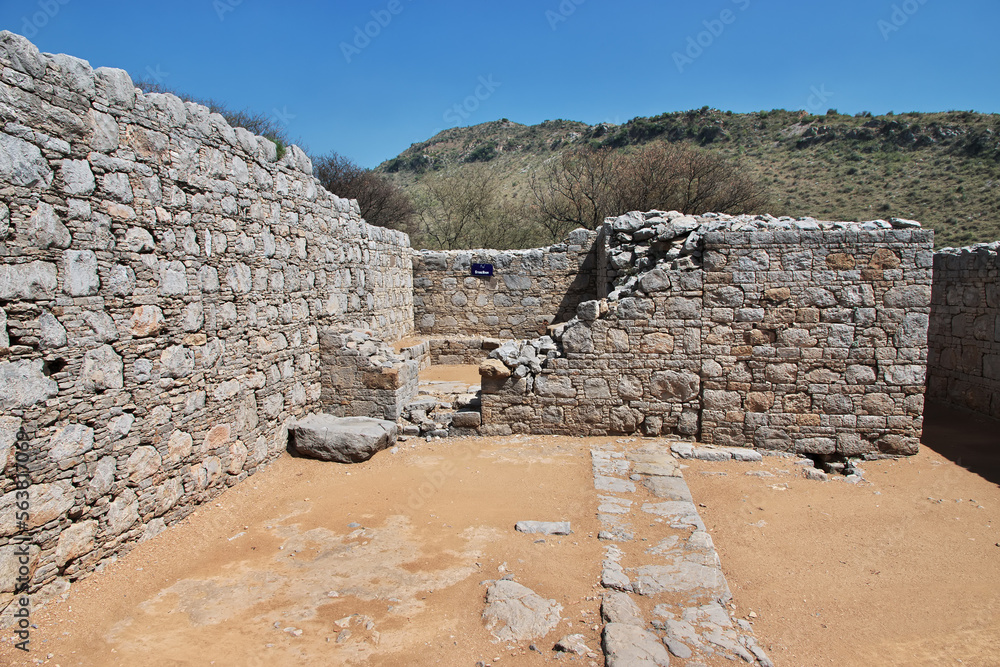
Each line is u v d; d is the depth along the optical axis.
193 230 5.73
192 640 3.96
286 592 4.57
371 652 3.86
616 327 8.06
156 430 5.26
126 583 4.61
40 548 4.15
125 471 4.91
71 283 4.37
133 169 4.96
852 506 6.42
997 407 9.83
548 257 13.23
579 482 6.77
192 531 5.51
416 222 28.28
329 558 5.10
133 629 4.08
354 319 9.93
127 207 4.89
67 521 4.36
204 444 5.94
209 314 5.98
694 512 6.02
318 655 3.82
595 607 4.44
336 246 9.16
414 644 3.96
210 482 6.04
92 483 4.58
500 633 4.09
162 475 5.35
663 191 22.61
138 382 5.03
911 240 7.52
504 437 8.31
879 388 7.74
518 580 4.75
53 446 4.25
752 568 5.14
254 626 4.12
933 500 6.58
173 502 5.49
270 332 7.18
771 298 7.78
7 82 3.89
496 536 5.50
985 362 10.13
